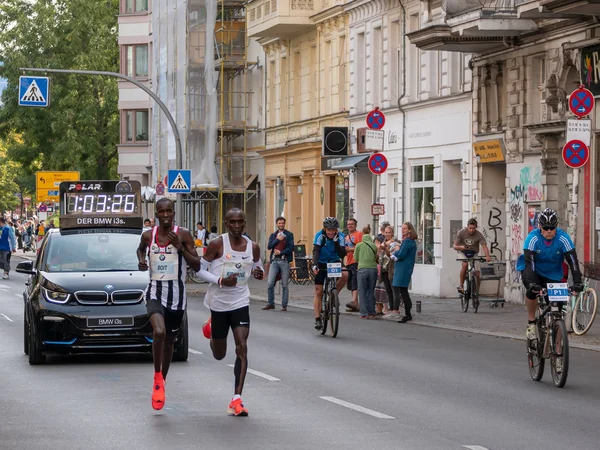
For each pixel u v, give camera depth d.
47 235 30.95
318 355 30.34
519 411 20.83
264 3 78.44
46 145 124.69
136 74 120.81
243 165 89.44
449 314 45.84
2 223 77.19
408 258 43.03
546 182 48.34
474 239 47.75
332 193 74.81
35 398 22.55
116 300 28.14
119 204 32.41
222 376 25.75
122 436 18.19
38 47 121.88
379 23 66.25
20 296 57.16
